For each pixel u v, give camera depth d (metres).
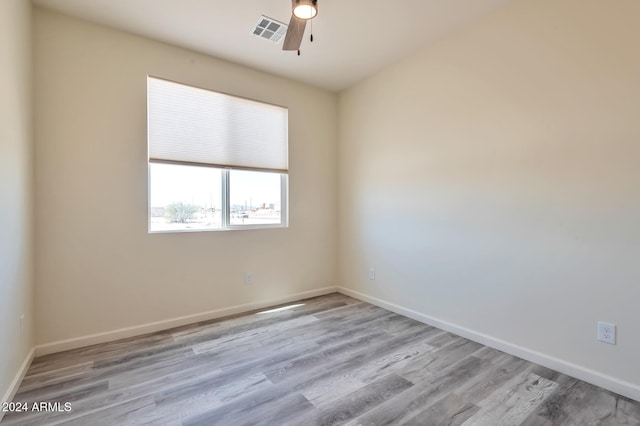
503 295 2.41
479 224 2.56
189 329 2.87
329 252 4.09
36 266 2.31
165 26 2.59
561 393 1.86
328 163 4.05
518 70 2.29
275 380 2.01
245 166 3.35
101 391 1.88
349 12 2.41
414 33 2.72
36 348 2.31
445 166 2.82
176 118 2.92
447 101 2.78
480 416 1.66
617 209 1.85
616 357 1.86
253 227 3.47
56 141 2.39
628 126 1.81
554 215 2.12
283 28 2.63
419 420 1.63
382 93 3.45
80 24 2.48
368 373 2.10
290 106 3.68
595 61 1.92
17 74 1.94
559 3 2.07
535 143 2.21
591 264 1.96
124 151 2.66
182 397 1.83
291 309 3.45
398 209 3.30
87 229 2.51
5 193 1.71
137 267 2.73
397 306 3.32
